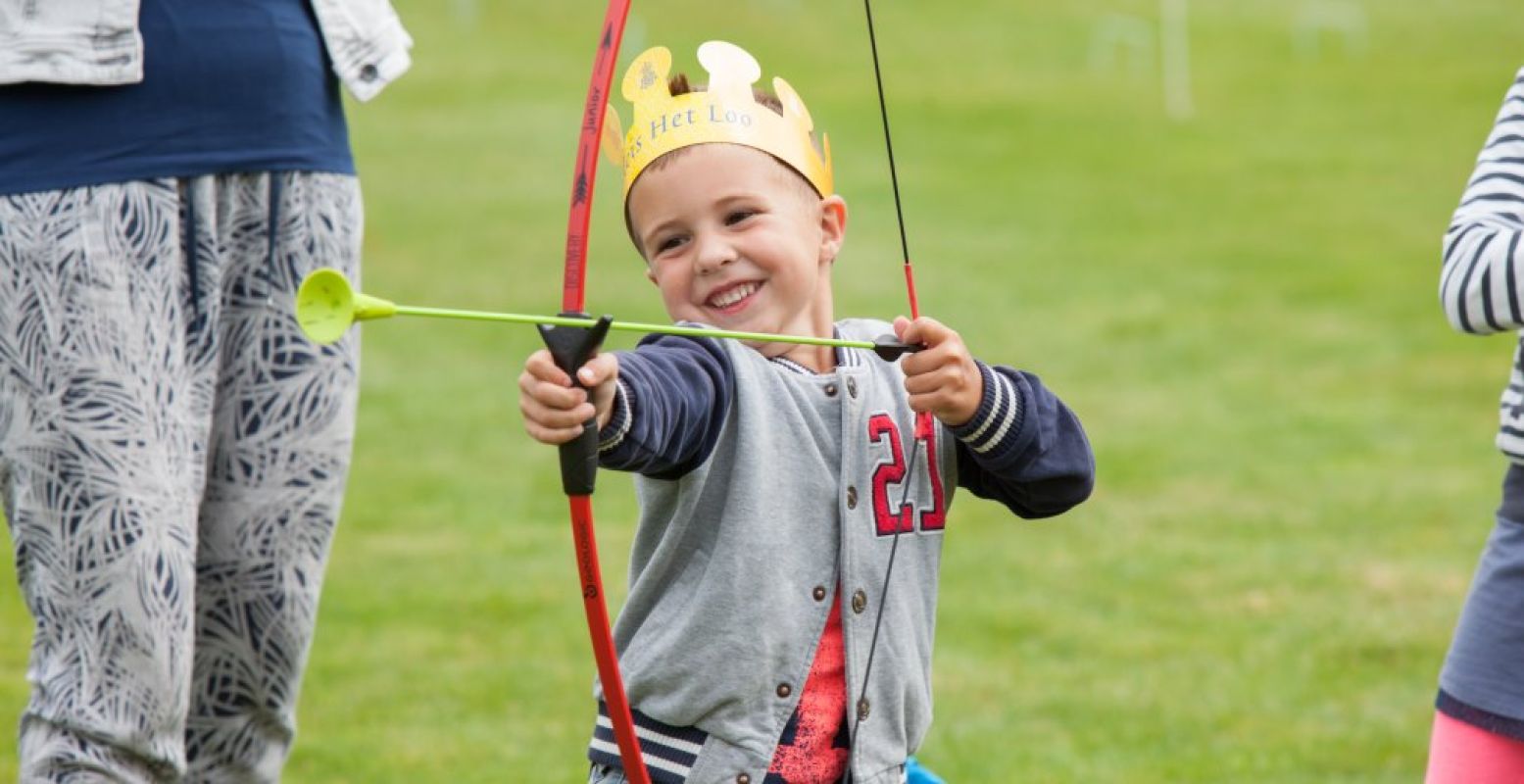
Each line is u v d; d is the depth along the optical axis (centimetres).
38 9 876
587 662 1563
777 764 745
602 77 702
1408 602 1744
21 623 1617
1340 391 2625
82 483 880
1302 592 1773
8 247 880
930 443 784
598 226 3622
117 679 885
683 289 775
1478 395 2608
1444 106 4991
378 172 3938
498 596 1736
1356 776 1317
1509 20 6094
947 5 5947
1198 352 2839
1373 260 3484
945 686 1508
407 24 5291
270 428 945
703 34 5353
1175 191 4066
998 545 1934
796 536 747
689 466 728
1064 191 4028
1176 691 1499
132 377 887
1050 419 763
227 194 926
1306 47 5684
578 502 665
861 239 3528
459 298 3056
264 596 955
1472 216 768
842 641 757
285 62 931
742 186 768
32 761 883
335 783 1273
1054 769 1315
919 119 4647
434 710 1432
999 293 3173
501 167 4025
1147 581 1808
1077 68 5294
